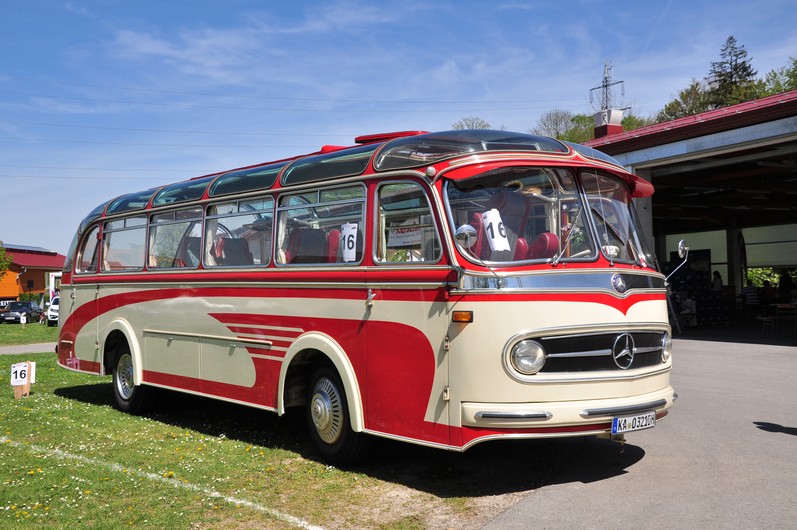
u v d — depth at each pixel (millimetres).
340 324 6523
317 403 6820
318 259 6898
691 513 5094
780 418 8180
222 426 8688
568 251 5863
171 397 10016
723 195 23484
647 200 16656
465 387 5469
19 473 6414
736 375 11156
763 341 15656
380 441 6652
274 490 5922
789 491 5551
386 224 6234
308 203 7109
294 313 7043
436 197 5785
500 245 5625
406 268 5941
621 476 6082
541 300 5484
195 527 5086
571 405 5457
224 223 8281
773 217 28766
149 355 9344
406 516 5242
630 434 7609
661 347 6285
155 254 9445
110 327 10094
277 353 7230
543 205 5941
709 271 21734
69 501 5648
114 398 11055
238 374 7801
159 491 5898
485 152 5855
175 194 9234
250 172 8172
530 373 5406
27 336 28219
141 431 8398
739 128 14078
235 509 5438
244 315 7723
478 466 6535
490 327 5430
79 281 10969
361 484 6051
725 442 7141
